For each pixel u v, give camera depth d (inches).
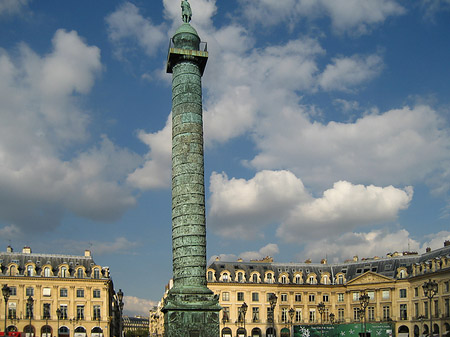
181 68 1892.2
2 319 3319.4
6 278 3380.9
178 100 1868.8
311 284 3855.8
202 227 1772.9
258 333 3688.5
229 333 3627.0
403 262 3678.6
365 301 2564.0
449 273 3073.3
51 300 3440.0
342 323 3577.8
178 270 1738.4
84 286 3528.5
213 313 1692.9
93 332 3486.7
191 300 1681.8
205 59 1913.1
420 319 3284.9
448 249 3344.0
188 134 1828.2
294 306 3784.5
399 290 3540.8
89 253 3730.3
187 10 1995.6
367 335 3385.8
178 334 1654.8
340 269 3991.1
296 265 3991.1
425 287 1952.5
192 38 1919.3
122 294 2427.4
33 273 3467.0
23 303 3385.8
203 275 1740.9
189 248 1737.2
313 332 3376.0
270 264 3937.0
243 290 3718.0
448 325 3048.7
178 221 1769.2
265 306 3730.3
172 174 1833.2
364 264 3885.3
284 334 3705.7
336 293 3865.7
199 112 1866.4
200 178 1806.1
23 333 3129.9
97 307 3533.5
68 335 3425.2
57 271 3528.5
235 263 3875.5
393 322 3469.5
